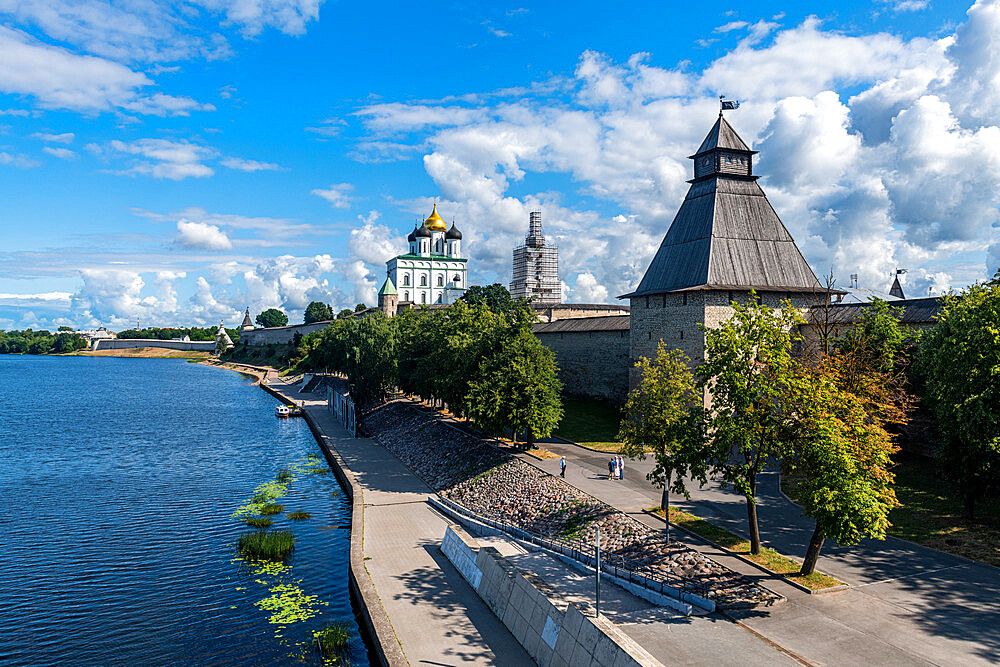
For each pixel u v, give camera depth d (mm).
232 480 50594
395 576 28797
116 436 71688
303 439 70375
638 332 56656
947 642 19516
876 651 19141
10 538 36531
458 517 37812
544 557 29203
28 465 56156
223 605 27875
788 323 25891
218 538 36375
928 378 33844
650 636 20625
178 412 92625
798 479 37906
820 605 22109
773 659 18953
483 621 24391
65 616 27016
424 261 175500
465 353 52438
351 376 77875
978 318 28391
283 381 138250
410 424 63906
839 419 24141
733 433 24641
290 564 32469
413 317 84562
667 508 28469
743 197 54625
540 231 157750
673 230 56781
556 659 20125
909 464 38688
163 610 27453
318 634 25156
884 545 27297
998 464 27953
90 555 33844
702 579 24219
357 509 39188
